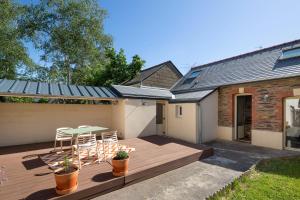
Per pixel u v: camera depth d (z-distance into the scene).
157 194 4.37
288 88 7.97
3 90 6.93
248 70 10.20
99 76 18.94
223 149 8.49
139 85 16.08
